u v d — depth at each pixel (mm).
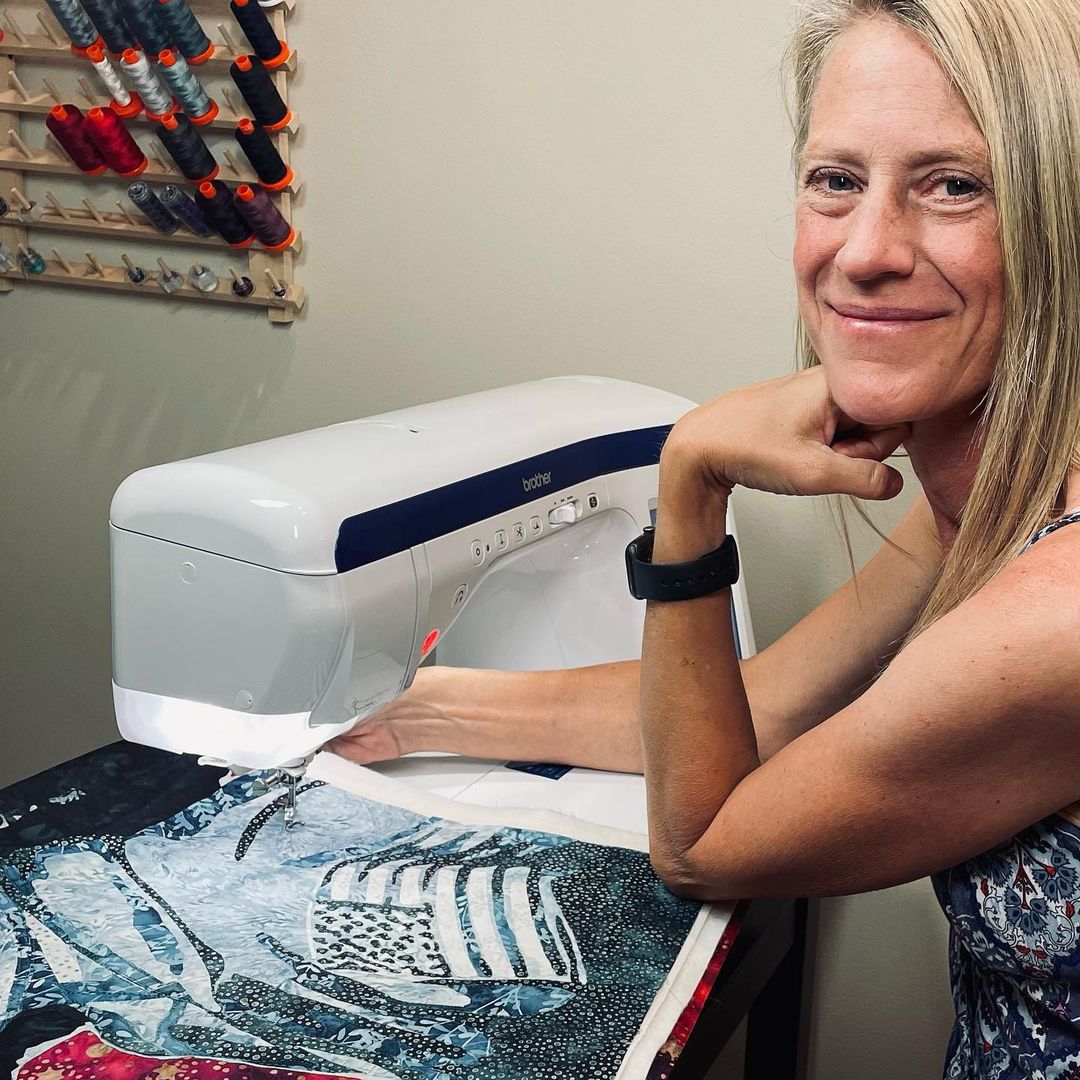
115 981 808
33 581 2051
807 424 854
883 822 745
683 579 874
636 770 1147
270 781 1040
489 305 1680
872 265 684
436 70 1614
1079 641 643
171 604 921
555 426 1183
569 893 930
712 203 1536
